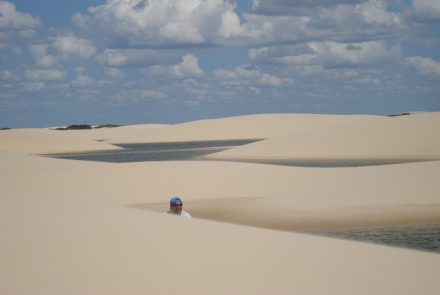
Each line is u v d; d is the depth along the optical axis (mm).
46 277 5777
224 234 8219
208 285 5543
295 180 23688
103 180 25109
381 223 16969
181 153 74750
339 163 45000
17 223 8875
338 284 5652
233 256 6789
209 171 25641
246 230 8711
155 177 24938
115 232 8195
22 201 11812
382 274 6078
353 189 21422
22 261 6434
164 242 7535
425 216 17531
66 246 7227
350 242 7957
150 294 5234
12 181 26375
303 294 5293
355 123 59688
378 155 48344
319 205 19406
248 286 5523
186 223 9180
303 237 8234
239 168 26172
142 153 78062
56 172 27688
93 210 10500
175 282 5637
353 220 17422
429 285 5668
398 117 59750
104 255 6766
